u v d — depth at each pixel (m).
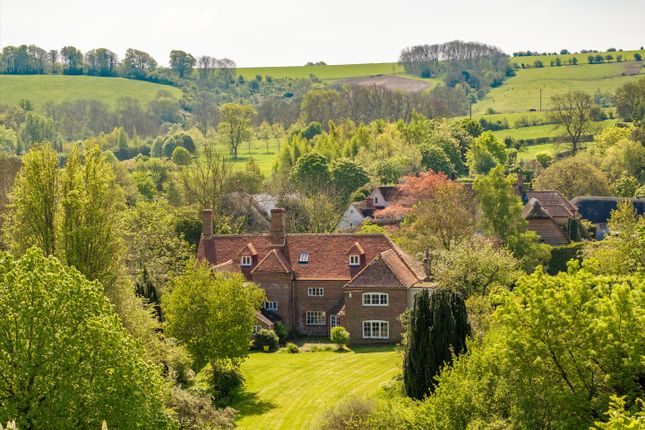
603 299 32.88
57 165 48.88
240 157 188.88
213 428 41.72
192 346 56.88
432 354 47.34
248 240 80.25
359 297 71.25
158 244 81.75
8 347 30.45
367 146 157.38
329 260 77.25
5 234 49.62
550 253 85.31
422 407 36.53
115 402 30.66
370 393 54.69
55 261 32.88
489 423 33.41
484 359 35.78
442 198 87.44
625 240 57.84
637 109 183.50
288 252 78.56
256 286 70.81
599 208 117.50
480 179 82.88
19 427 28.94
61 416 29.89
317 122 198.00
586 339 32.25
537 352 32.56
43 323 30.80
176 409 40.78
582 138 175.88
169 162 152.50
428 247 82.69
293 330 76.25
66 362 30.41
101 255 48.19
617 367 31.75
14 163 88.94
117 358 31.47
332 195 123.00
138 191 128.12
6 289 31.17
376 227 95.81
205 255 80.00
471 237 80.94
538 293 33.44
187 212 98.00
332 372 61.66
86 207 47.84
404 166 142.00
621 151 144.12
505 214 81.62
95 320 31.47
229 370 58.66
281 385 58.72
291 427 49.50
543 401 32.59
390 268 71.56
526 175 148.50
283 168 144.88
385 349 68.88
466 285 64.06
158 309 64.81
